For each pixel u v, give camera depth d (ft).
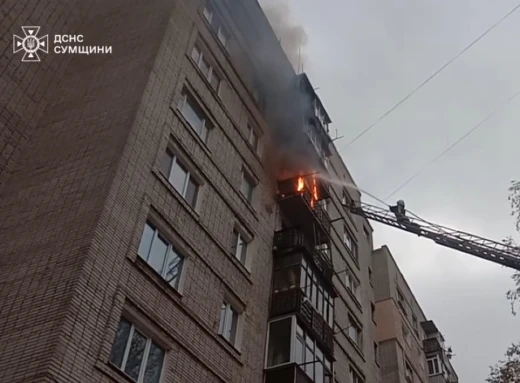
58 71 58.85
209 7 72.23
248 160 67.15
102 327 36.01
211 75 66.33
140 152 46.65
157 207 46.19
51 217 41.45
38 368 31.19
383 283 109.60
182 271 47.37
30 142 51.21
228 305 53.16
